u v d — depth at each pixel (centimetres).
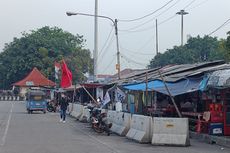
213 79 1972
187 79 2280
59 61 9069
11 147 1711
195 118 2403
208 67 2497
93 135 2333
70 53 9875
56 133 2392
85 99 4916
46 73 9356
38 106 4706
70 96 5647
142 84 2558
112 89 3061
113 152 1608
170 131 1891
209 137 2052
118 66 3875
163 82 2206
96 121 2448
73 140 2033
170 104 2731
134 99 3102
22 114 4462
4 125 2922
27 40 9875
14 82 10050
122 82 3167
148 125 1922
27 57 9694
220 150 1731
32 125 2966
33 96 4712
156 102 2738
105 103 2867
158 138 1886
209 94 2264
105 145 1852
